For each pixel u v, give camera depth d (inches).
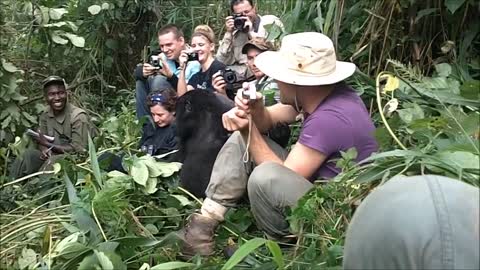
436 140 77.2
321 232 81.8
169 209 98.6
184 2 249.9
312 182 92.9
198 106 108.3
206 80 153.6
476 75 112.3
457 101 89.8
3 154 133.5
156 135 129.3
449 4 104.5
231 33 164.2
